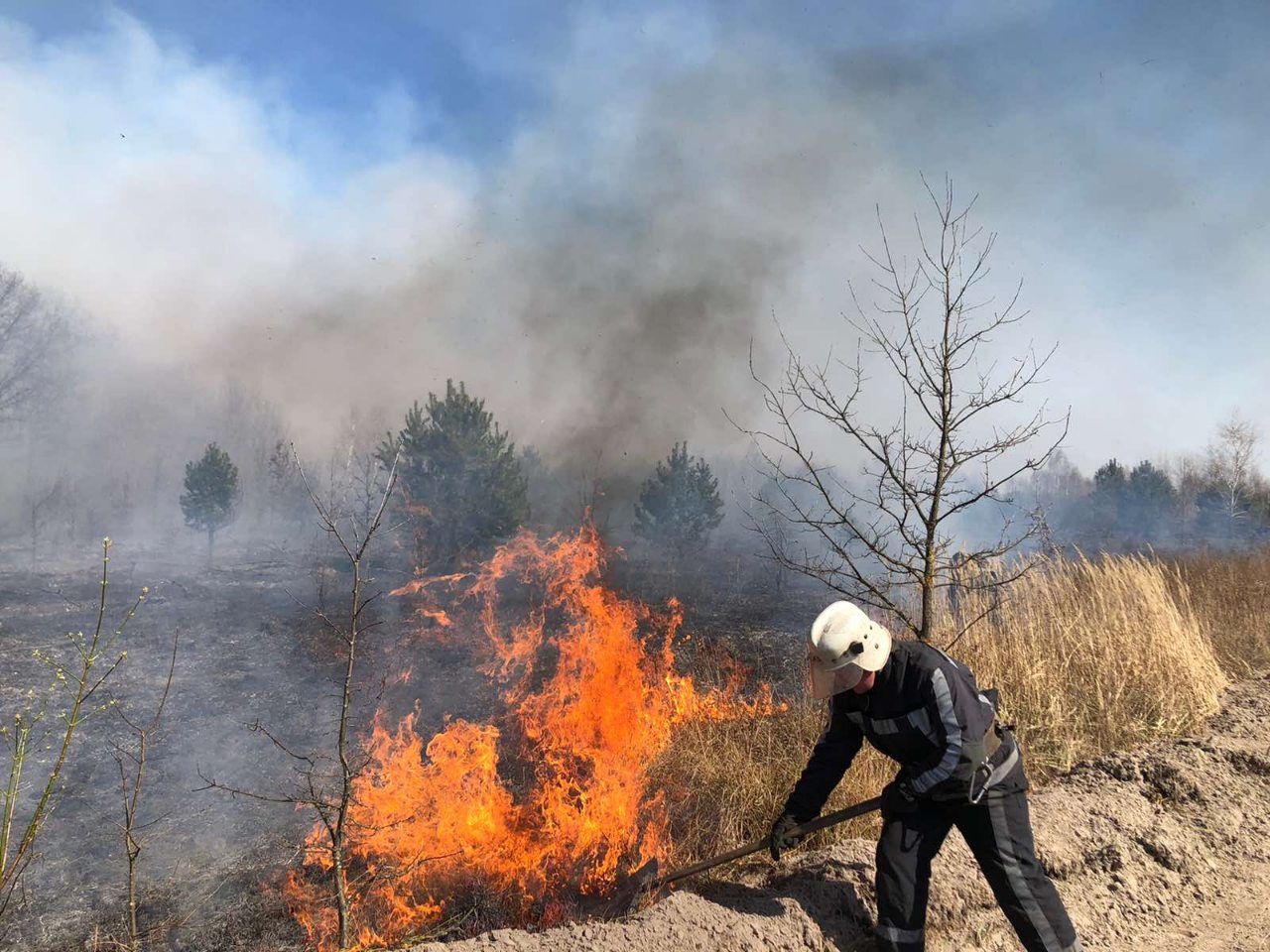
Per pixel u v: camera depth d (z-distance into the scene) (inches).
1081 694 251.0
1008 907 122.7
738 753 212.4
